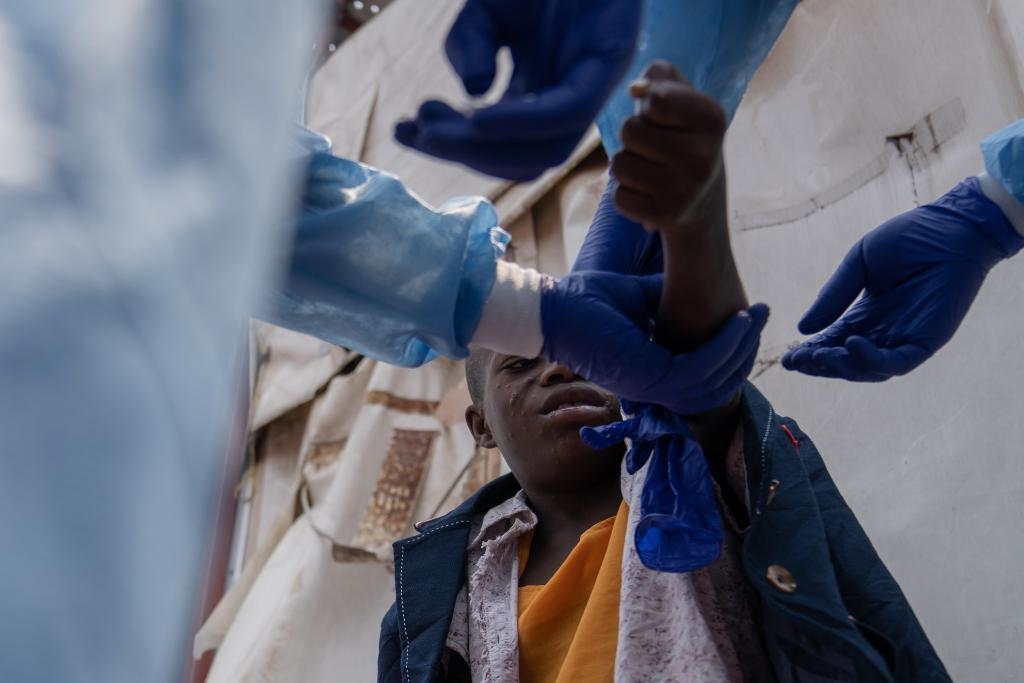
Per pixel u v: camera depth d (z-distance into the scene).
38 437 0.44
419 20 3.72
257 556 2.93
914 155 2.12
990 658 1.69
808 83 2.37
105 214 0.50
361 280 0.99
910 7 2.21
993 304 1.89
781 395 2.13
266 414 3.35
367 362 3.19
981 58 2.05
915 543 1.84
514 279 1.01
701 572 1.04
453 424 2.89
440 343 1.01
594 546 1.21
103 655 0.42
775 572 0.98
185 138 0.53
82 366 0.46
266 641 2.61
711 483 1.05
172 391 0.48
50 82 0.52
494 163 0.74
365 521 2.76
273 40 0.58
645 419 1.04
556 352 1.00
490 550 1.32
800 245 2.24
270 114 0.56
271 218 0.54
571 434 1.30
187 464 0.47
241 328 0.52
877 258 1.31
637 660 1.00
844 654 0.93
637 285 1.03
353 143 3.63
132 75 0.53
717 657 0.97
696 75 1.04
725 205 0.88
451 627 1.28
